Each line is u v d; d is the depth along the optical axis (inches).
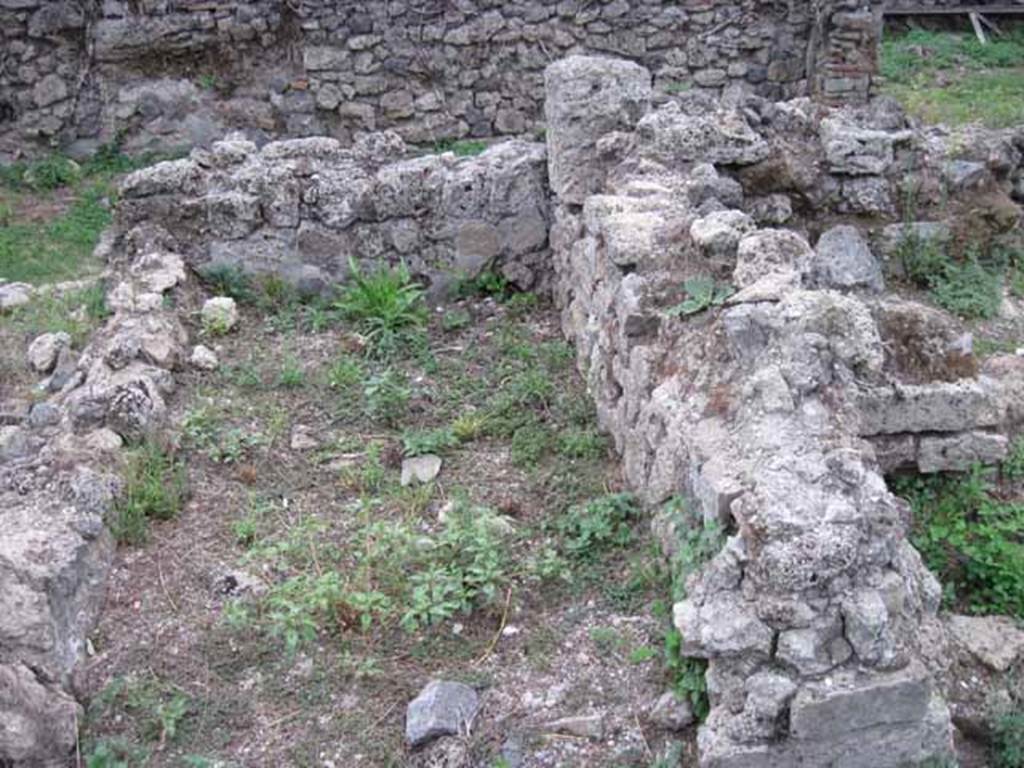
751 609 134.6
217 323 253.4
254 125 440.1
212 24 427.5
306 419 223.5
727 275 189.9
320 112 441.1
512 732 148.6
